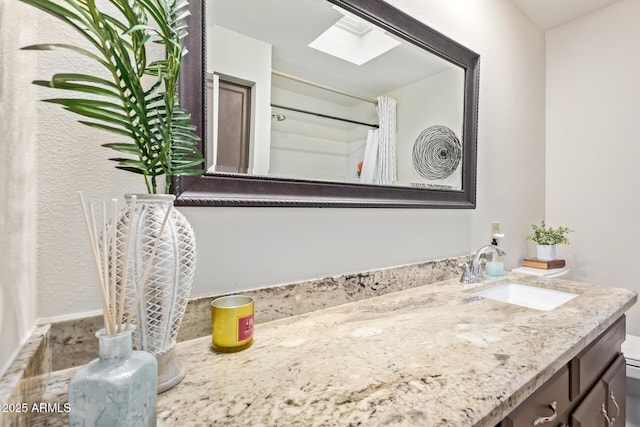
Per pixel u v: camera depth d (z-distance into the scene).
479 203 1.59
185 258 0.53
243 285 0.80
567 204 2.06
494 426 0.47
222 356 0.63
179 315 0.54
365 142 1.09
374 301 1.03
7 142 0.41
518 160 1.87
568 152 2.06
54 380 0.54
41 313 0.55
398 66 1.19
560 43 2.10
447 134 1.37
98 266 0.36
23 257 0.47
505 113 1.77
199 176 0.73
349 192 1.03
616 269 1.86
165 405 0.46
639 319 1.76
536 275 1.54
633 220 1.80
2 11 0.40
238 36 0.82
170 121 0.51
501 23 1.75
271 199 0.84
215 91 0.77
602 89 1.92
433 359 0.61
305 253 0.92
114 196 0.63
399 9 1.15
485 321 0.83
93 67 0.61
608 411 0.93
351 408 0.45
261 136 0.86
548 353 0.63
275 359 0.61
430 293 1.13
